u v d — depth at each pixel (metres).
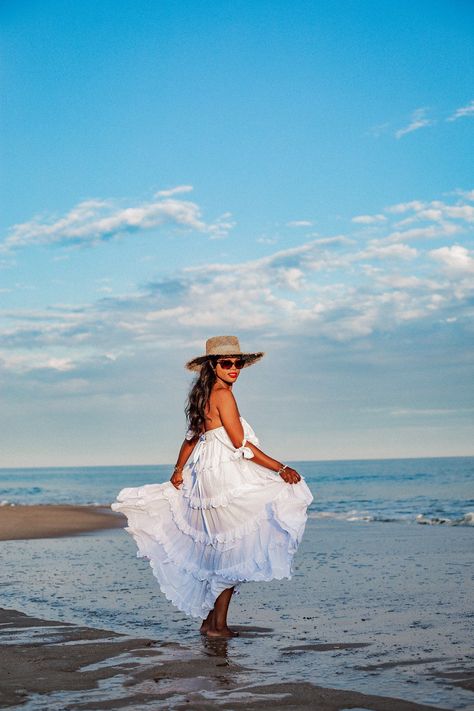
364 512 17.70
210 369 5.09
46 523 14.03
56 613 5.62
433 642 4.52
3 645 4.54
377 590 6.38
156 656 4.27
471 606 5.61
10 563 8.61
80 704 3.38
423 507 19.31
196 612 4.91
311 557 8.72
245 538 4.82
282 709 3.29
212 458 4.95
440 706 3.29
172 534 5.18
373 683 3.69
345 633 4.82
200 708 3.30
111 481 67.62
